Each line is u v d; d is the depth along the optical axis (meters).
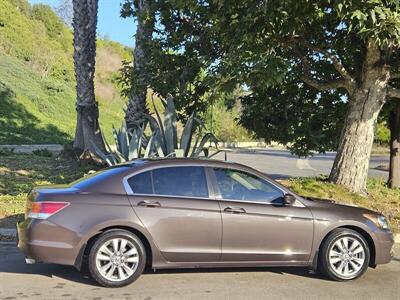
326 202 7.00
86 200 6.20
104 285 6.18
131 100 15.06
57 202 6.13
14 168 15.70
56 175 14.80
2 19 52.84
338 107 13.89
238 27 9.62
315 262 6.72
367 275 7.05
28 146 29.89
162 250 6.30
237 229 6.49
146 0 13.79
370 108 11.62
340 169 11.99
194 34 13.59
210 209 6.45
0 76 43.84
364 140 11.77
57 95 48.75
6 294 5.93
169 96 11.41
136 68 14.46
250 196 6.70
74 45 16.70
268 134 14.46
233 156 37.97
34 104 43.06
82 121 16.77
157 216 6.29
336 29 11.81
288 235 6.62
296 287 6.38
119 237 6.21
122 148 11.29
